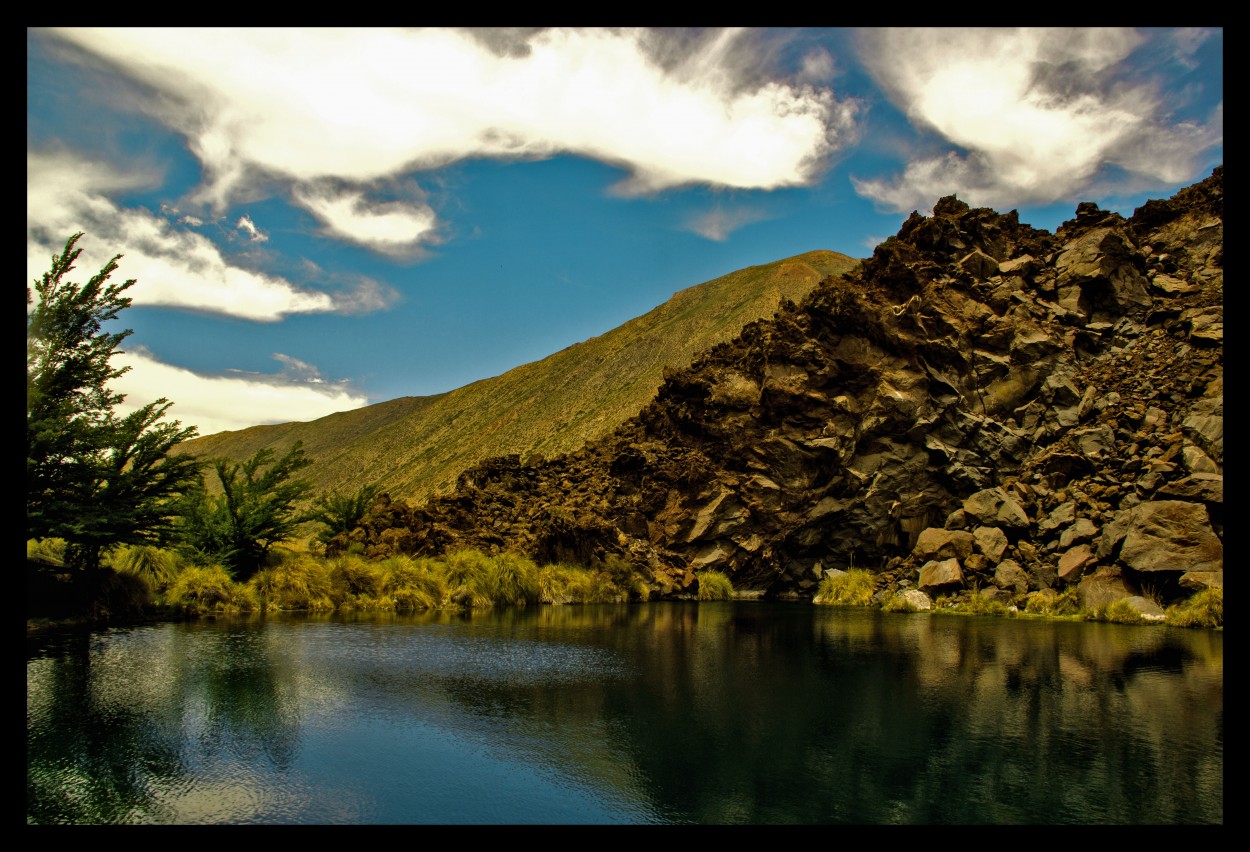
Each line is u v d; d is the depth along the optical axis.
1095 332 38.06
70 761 9.32
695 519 38.41
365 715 11.69
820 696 13.49
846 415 37.53
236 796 8.42
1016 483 32.31
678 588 36.62
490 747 10.38
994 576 29.08
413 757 9.88
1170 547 23.53
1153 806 8.45
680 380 42.56
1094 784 9.12
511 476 41.34
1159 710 12.42
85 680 13.24
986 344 38.22
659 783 9.15
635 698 13.25
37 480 17.55
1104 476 29.61
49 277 18.00
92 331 18.66
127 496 19.52
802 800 8.66
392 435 150.38
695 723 11.68
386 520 34.59
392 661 15.87
